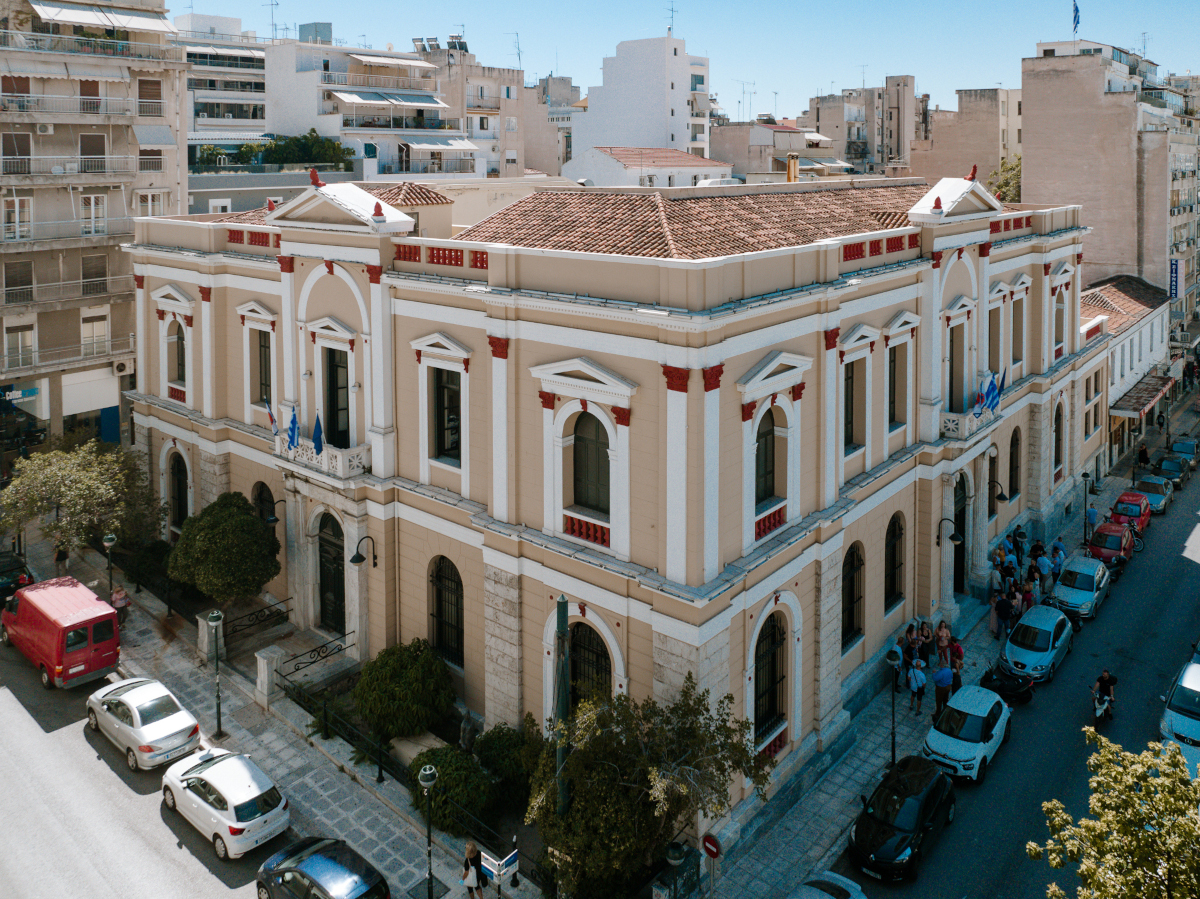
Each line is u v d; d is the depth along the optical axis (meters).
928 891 21.53
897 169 85.94
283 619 32.34
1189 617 35.06
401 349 27.23
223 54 85.88
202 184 55.50
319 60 75.38
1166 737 26.27
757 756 21.33
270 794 22.41
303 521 31.16
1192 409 63.81
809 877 21.66
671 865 20.23
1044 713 28.81
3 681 29.66
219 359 34.25
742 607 22.11
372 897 19.44
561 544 23.06
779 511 23.47
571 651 24.02
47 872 21.58
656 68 92.88
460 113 85.12
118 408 49.72
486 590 25.14
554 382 22.58
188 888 21.23
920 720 28.06
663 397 20.62
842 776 25.52
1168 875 13.80
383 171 74.75
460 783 22.88
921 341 30.27
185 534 31.22
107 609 29.39
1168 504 46.78
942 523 31.72
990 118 75.69
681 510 20.61
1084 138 58.34
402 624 28.88
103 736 26.91
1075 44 66.81
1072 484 44.03
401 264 26.86
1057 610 32.00
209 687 29.02
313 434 29.16
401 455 27.94
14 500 32.75
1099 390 48.16
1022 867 22.30
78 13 48.72
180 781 23.14
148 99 50.19
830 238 24.83
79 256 47.00
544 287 22.72
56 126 46.34
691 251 21.27
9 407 44.94
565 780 18.91
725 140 94.38
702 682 20.97
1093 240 59.50
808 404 24.06
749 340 21.47
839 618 26.19
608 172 68.81
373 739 25.66
